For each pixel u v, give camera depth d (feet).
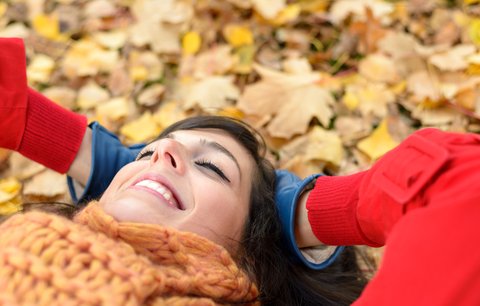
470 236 3.05
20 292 3.09
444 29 5.14
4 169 4.62
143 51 5.24
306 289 3.98
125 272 3.14
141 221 3.46
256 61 5.12
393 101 4.82
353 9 5.25
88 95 4.95
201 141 3.84
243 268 3.68
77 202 4.08
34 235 3.20
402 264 3.09
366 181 3.57
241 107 4.72
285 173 4.21
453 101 4.71
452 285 3.02
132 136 4.72
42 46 5.26
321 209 3.80
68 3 5.55
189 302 3.26
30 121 3.94
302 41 5.20
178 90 5.02
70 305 3.05
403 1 5.38
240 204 3.78
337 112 4.83
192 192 3.64
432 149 3.30
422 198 3.25
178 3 5.38
